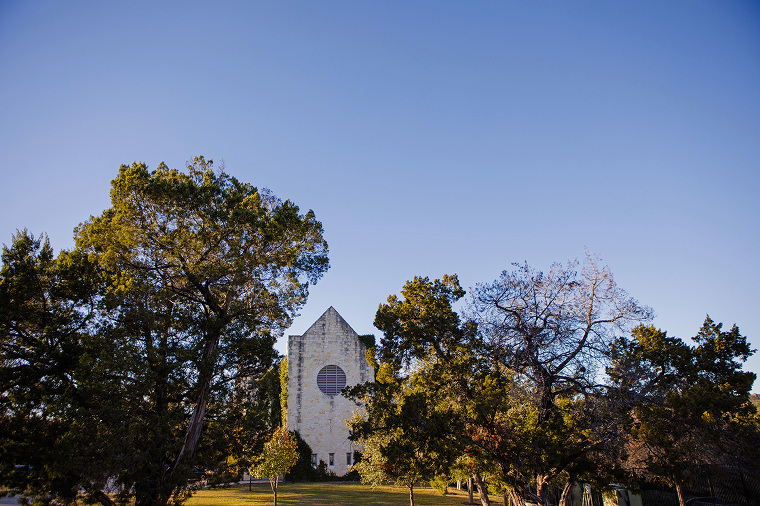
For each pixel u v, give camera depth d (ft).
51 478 59.93
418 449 67.00
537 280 74.69
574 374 70.90
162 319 72.64
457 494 152.97
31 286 68.69
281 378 181.88
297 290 87.66
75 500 62.90
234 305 78.38
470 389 73.77
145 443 62.80
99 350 64.54
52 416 64.95
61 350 69.26
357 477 164.96
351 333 180.45
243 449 77.30
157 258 76.18
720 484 82.69
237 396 80.07
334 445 167.63
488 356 73.92
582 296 72.69
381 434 75.41
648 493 91.15
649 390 68.03
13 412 65.51
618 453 65.21
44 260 73.05
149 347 68.85
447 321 74.84
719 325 79.15
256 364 80.59
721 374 74.59
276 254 83.92
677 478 62.95
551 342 70.64
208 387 73.67
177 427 69.51
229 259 75.77
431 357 78.59
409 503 119.03
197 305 81.56
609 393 66.80
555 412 68.33
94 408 63.26
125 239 73.41
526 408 73.51
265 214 82.07
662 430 62.39
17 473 61.52
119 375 63.46
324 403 171.22
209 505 108.27
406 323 78.13
